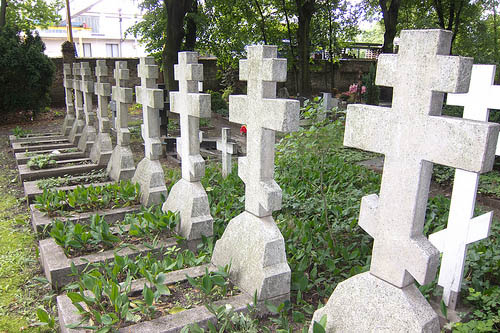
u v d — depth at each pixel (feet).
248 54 10.93
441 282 11.19
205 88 71.67
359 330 8.30
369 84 52.85
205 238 14.40
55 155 25.91
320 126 14.88
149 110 17.69
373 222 8.25
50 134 34.94
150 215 14.70
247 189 11.69
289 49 69.00
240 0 60.18
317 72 82.53
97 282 10.18
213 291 11.15
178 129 40.06
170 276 11.83
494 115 26.91
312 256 13.30
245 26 65.62
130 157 21.09
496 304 10.90
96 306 10.02
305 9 57.11
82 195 16.94
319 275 12.72
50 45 116.16
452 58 6.54
